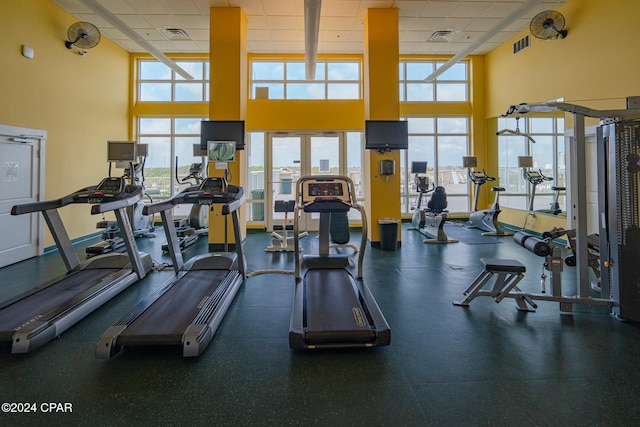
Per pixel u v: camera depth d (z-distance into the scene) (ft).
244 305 11.00
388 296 11.85
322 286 10.57
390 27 19.72
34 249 17.35
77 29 18.97
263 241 22.25
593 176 17.84
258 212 27.07
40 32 17.71
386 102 19.97
